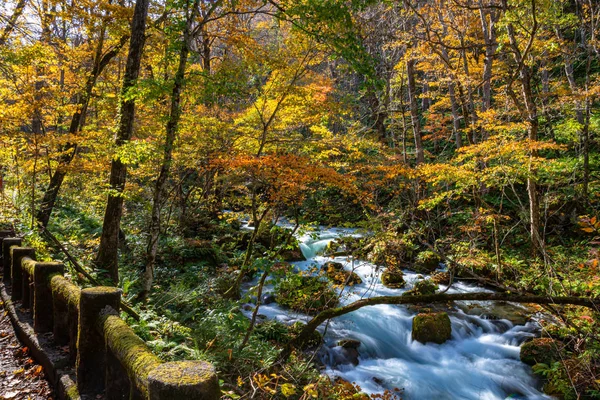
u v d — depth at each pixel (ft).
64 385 10.27
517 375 22.16
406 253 38.93
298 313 27.68
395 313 29.81
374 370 22.54
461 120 67.62
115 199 26.20
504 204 46.78
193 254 36.11
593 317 20.12
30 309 16.38
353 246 35.55
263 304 29.91
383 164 36.37
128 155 23.06
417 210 41.81
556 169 40.32
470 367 23.22
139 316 18.81
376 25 54.24
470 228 36.22
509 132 35.04
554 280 25.46
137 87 23.16
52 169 30.91
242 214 32.22
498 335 26.94
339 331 25.98
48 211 33.24
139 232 39.14
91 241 30.50
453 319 28.86
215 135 32.37
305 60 32.27
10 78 25.09
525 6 33.42
